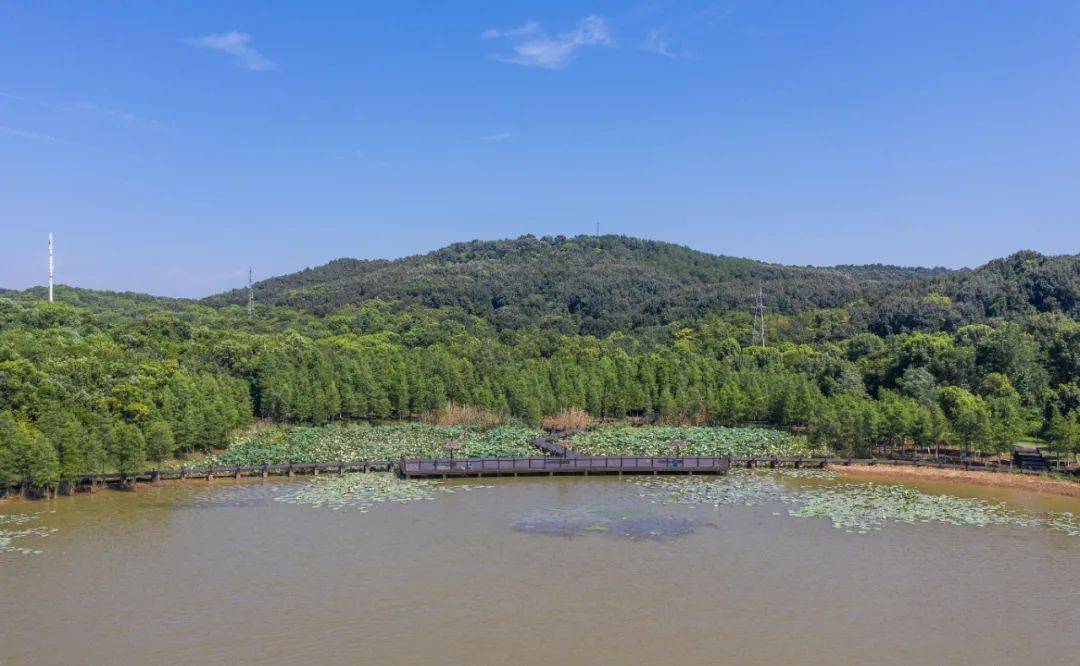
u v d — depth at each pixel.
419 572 57.59
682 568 58.47
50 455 78.00
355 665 42.84
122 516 73.38
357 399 127.38
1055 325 136.25
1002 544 63.88
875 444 106.19
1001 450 92.88
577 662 43.22
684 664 42.97
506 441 114.81
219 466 92.88
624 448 111.19
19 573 57.12
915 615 49.38
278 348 142.62
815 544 64.19
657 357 160.38
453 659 43.59
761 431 122.38
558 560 60.38
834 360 144.38
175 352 130.62
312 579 56.09
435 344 177.38
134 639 46.06
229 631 47.19
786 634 46.72
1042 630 47.09
